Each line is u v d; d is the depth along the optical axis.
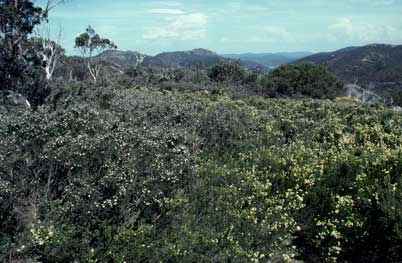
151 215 6.17
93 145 6.62
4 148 6.64
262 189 7.05
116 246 5.17
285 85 41.25
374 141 10.86
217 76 41.91
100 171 6.45
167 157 7.41
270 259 5.76
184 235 5.53
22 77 18.89
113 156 6.74
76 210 5.77
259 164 8.46
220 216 6.13
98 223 5.70
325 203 6.45
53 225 5.51
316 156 8.79
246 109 14.60
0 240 5.56
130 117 10.92
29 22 19.53
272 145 10.64
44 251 5.28
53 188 6.64
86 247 5.15
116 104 13.59
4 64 18.42
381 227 5.91
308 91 41.69
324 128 12.28
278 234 6.00
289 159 8.14
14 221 6.02
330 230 6.08
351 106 18.02
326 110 16.38
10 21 18.64
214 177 7.59
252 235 5.80
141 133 8.00
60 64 47.88
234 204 6.59
